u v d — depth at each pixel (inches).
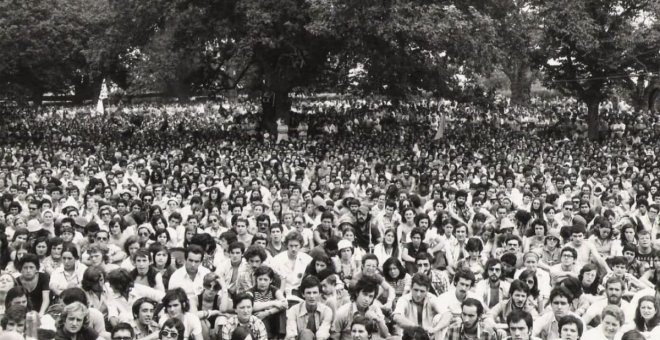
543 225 543.2
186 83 1771.7
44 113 2509.8
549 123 1927.9
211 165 1037.8
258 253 414.0
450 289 436.8
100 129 1953.7
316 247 475.8
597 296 418.6
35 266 401.4
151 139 1589.6
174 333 329.7
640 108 2112.5
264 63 1589.6
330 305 397.7
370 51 1451.8
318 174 975.0
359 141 1441.9
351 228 506.6
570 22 1587.1
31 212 595.8
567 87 1734.7
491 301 406.3
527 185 814.5
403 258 505.7
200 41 1593.3
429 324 390.3
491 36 1407.5
